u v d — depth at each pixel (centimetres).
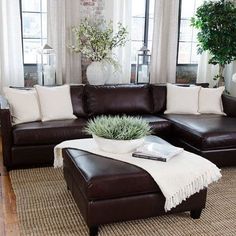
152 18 496
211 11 454
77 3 441
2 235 216
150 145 259
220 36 459
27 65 461
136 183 214
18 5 422
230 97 411
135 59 496
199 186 230
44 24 450
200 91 418
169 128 368
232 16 449
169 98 416
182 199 225
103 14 460
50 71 424
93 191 205
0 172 320
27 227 226
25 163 322
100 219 211
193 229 230
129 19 471
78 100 387
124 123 254
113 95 401
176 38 493
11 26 425
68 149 259
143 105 411
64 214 245
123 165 225
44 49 408
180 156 246
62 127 329
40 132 319
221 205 265
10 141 314
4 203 260
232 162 333
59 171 325
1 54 425
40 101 356
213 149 323
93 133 252
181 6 512
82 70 470
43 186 291
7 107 312
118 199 213
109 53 444
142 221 238
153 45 485
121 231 225
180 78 536
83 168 220
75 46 443
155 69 495
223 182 311
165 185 217
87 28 421
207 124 350
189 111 406
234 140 327
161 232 225
